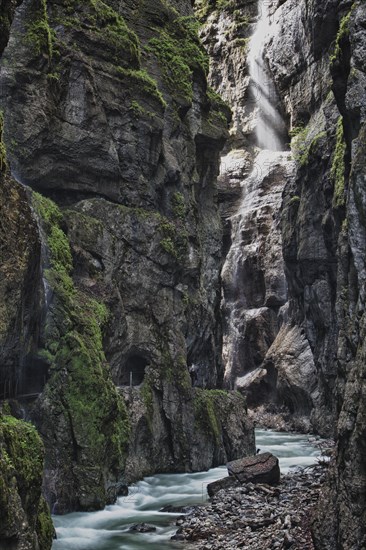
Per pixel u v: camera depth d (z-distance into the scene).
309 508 13.88
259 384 40.53
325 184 28.78
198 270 24.53
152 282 21.69
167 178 23.88
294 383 35.16
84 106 20.09
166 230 22.41
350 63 13.73
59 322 16.14
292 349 36.47
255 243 44.84
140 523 14.38
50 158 19.42
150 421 19.92
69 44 20.31
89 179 20.50
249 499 15.72
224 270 46.50
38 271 12.80
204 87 27.75
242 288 45.66
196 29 28.62
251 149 50.12
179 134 25.42
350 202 10.67
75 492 15.08
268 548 11.54
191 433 21.05
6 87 18.02
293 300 38.28
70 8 20.75
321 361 31.17
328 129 29.86
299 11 43.19
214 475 20.27
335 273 29.97
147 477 19.47
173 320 22.25
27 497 8.66
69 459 15.12
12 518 7.67
